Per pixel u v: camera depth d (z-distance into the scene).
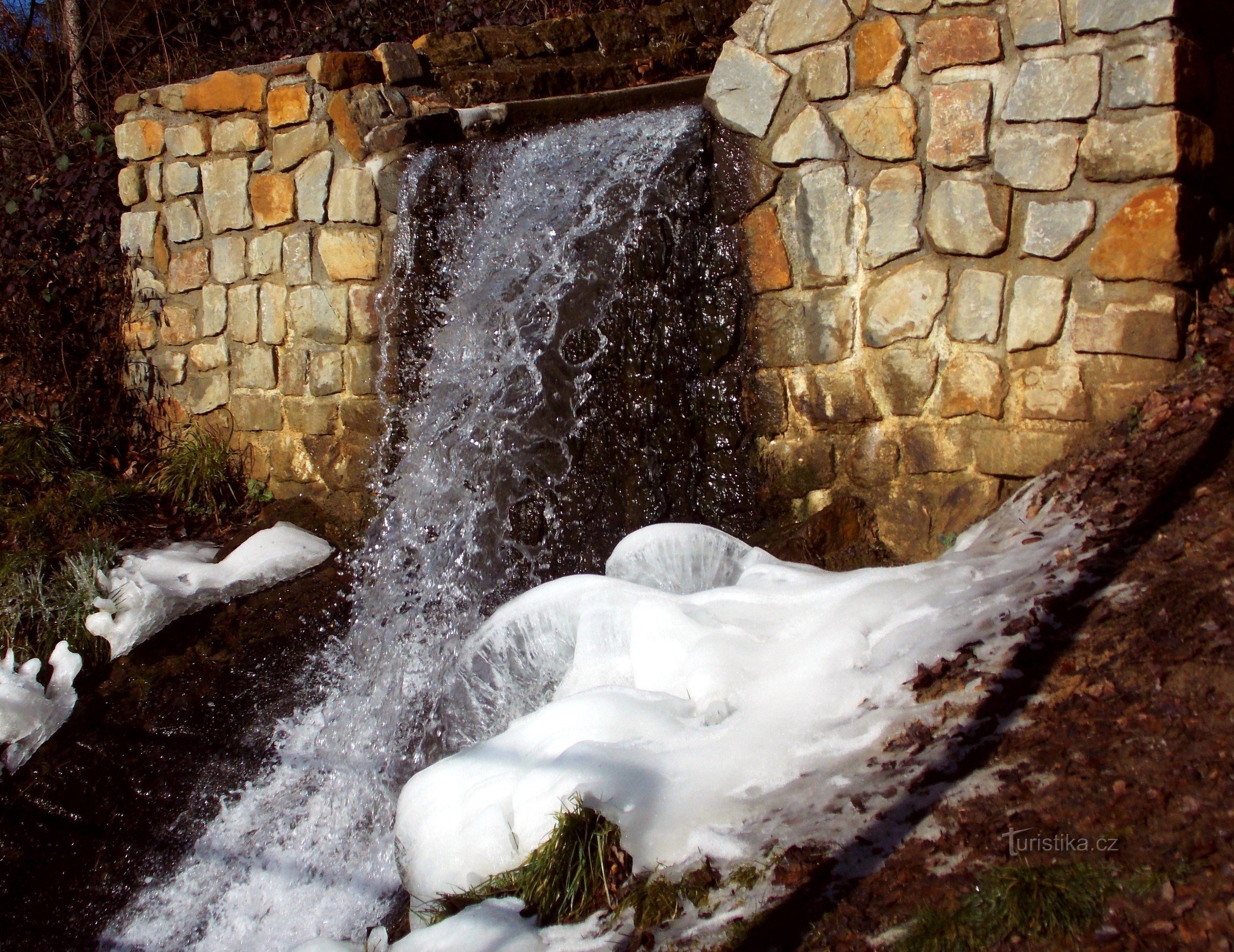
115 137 6.59
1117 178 3.65
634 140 4.79
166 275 6.39
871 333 4.20
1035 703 2.67
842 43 4.18
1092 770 2.38
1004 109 3.86
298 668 4.97
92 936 4.29
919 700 2.85
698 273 4.64
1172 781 2.27
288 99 5.66
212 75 5.96
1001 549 3.52
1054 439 3.80
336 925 4.00
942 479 4.08
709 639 3.32
